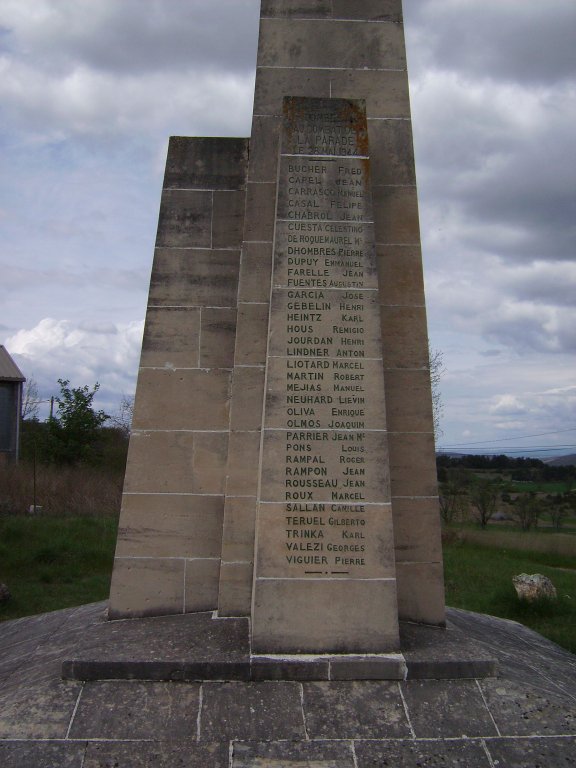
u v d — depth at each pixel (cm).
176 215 784
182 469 741
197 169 795
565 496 2647
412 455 704
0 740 514
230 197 789
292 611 594
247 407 717
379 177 747
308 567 604
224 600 696
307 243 673
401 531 693
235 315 767
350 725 533
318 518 614
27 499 1798
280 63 775
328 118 701
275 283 663
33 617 861
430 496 699
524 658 684
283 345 650
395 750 517
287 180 686
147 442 744
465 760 511
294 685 564
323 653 587
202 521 734
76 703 545
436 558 691
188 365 758
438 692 564
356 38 782
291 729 528
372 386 644
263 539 608
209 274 774
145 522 732
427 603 685
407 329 722
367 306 661
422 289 728
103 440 2822
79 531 1468
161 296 770
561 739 531
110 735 520
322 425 634
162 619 702
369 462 627
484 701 559
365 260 671
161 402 751
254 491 707
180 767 499
